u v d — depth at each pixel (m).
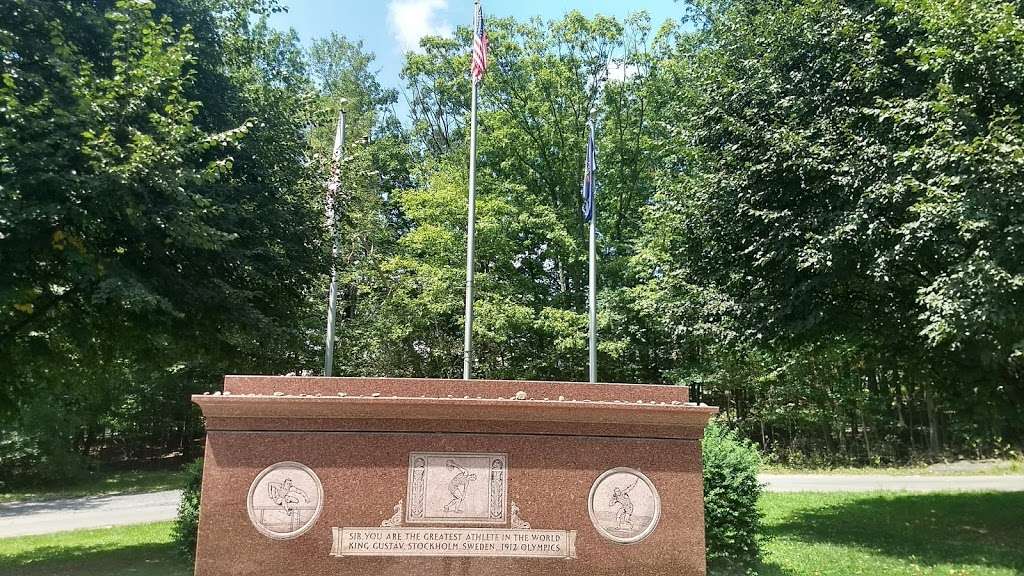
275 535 5.83
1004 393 11.30
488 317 24.11
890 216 10.17
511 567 5.95
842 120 11.19
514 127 28.00
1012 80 9.12
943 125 8.95
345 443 6.01
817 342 13.70
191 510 9.06
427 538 5.92
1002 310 8.30
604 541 6.09
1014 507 14.11
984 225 8.34
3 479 23.48
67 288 10.91
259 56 18.50
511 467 6.11
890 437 30.36
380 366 26.03
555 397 6.34
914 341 11.83
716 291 12.89
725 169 12.74
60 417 24.41
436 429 6.09
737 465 8.53
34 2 10.19
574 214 27.62
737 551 8.38
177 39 12.77
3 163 8.59
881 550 10.19
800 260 10.57
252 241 12.69
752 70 12.77
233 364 13.82
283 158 14.16
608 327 24.94
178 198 9.52
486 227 24.84
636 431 6.32
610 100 28.67
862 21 11.42
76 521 16.50
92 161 8.80
